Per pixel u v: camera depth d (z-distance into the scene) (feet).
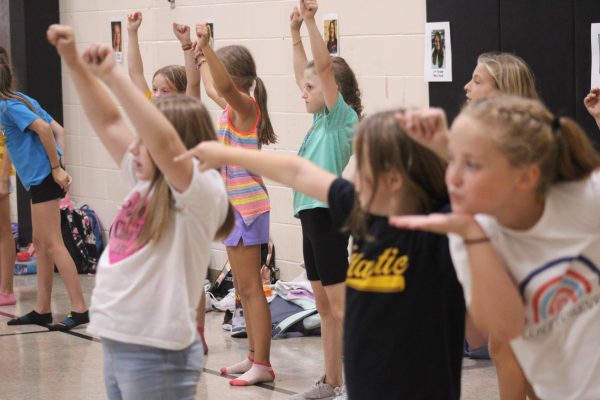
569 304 6.40
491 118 5.91
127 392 8.53
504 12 16.52
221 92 14.47
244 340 17.90
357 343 7.11
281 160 7.52
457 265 6.32
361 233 7.14
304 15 12.89
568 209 6.30
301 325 18.15
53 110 27.04
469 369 15.28
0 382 15.31
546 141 6.02
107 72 7.69
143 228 8.53
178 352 8.57
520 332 6.26
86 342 17.84
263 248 21.35
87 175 26.86
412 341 6.92
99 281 8.76
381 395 7.01
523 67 11.65
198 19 22.89
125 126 9.09
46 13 26.66
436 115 6.22
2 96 18.34
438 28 17.54
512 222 6.31
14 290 22.81
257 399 14.12
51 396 14.57
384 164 6.84
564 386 6.59
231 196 14.80
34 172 18.51
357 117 13.87
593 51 15.43
